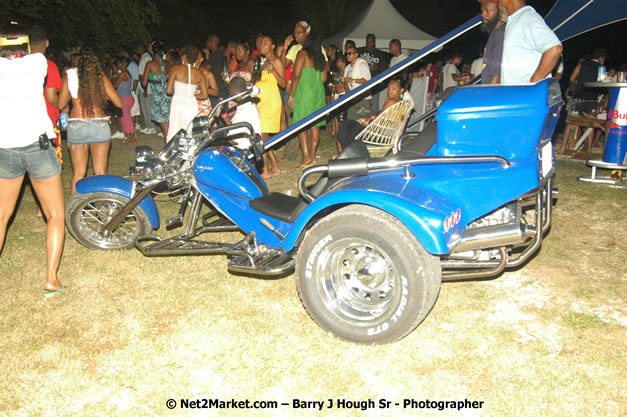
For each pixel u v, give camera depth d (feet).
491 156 10.37
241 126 14.43
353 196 10.68
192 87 24.70
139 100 45.62
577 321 12.20
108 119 19.10
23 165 13.01
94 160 19.26
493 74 17.58
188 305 13.19
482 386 9.98
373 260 11.18
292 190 23.08
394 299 10.68
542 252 16.19
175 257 16.10
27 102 12.71
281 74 24.95
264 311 12.86
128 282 14.47
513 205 11.59
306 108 26.50
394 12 46.80
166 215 20.33
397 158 11.44
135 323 12.37
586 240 17.12
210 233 18.10
